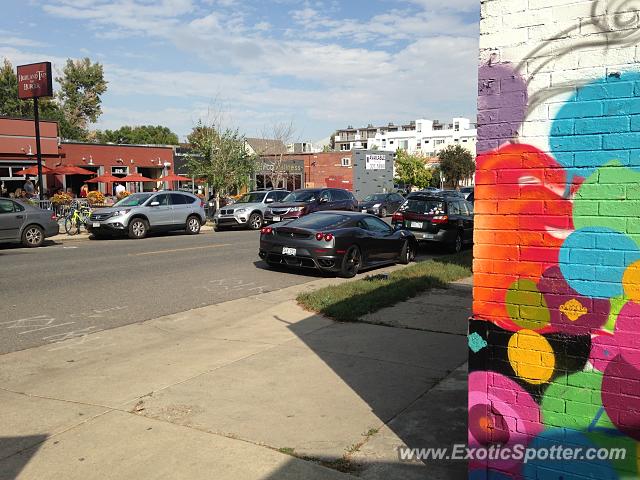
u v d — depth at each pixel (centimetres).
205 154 2925
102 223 1847
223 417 421
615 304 271
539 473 296
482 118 303
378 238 1215
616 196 268
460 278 1047
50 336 669
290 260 1130
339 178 5447
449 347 602
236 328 709
